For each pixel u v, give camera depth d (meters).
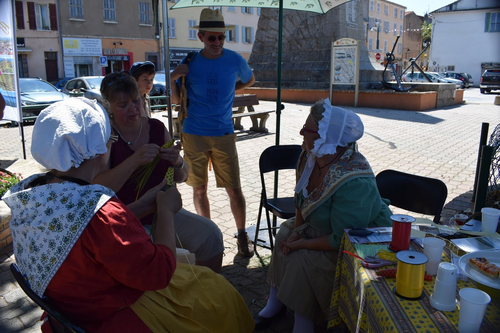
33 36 27.67
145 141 2.78
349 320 2.01
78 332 1.50
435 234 2.15
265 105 15.91
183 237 2.79
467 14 35.09
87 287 1.53
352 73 15.56
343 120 2.30
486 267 1.66
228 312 1.96
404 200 2.98
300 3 4.50
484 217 2.17
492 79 25.69
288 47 18.67
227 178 3.79
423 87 16.56
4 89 6.42
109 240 1.44
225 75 3.69
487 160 2.90
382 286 1.69
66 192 1.48
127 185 2.60
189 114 3.76
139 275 1.50
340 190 2.29
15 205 1.52
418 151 8.11
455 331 1.40
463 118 12.90
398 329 1.41
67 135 1.47
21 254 1.53
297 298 2.38
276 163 3.85
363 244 2.05
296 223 2.73
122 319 1.61
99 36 30.23
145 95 3.51
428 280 1.72
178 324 1.73
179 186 6.01
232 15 38.34
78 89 14.76
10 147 9.12
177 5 4.71
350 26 17.78
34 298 1.52
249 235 4.21
